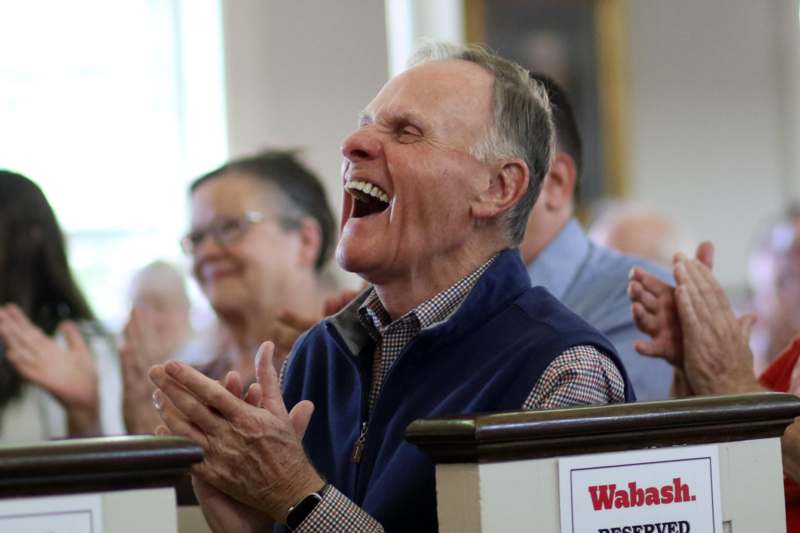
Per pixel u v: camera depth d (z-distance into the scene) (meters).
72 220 12.91
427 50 4.02
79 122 13.03
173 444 2.68
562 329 3.53
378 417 3.60
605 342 3.54
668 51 16.69
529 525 2.85
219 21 13.18
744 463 3.18
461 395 3.47
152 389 5.74
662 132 16.62
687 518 3.05
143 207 13.11
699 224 16.69
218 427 3.35
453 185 3.68
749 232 16.86
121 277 12.96
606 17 16.23
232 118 13.14
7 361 6.19
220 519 3.52
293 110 13.30
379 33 13.69
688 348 4.36
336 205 13.35
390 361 3.73
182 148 13.21
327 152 13.37
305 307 6.20
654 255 10.63
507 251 3.77
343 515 3.33
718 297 4.39
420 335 3.57
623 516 2.97
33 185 6.49
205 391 3.31
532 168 3.85
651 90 16.61
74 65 13.05
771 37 17.03
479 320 3.62
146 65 13.20
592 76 16.20
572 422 2.88
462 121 3.71
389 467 3.46
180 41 13.27
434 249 3.69
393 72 13.84
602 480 2.94
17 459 2.54
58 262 6.51
